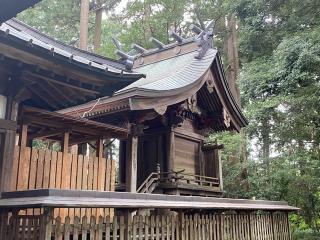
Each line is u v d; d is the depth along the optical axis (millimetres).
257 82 11773
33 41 4445
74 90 5867
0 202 4656
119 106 8281
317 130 12133
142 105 8227
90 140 7871
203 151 11703
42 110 6004
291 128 12578
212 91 10859
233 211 8383
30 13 17906
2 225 4695
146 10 19500
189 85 9539
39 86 5695
